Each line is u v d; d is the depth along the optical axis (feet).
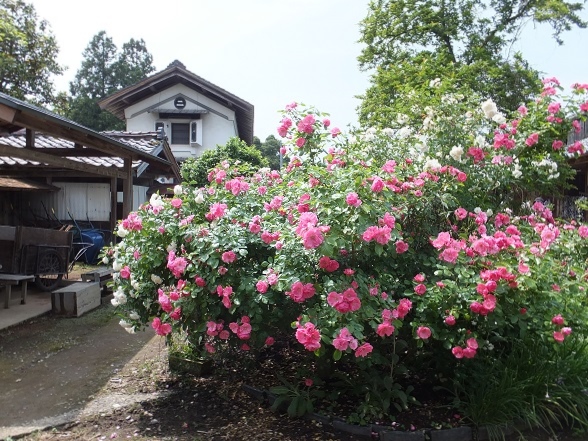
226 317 11.11
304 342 8.27
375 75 50.96
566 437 9.62
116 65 121.49
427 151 13.10
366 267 10.19
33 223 37.88
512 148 13.01
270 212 11.60
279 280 9.11
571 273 10.83
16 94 58.59
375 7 57.57
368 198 9.55
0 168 33.81
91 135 21.22
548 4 48.83
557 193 15.65
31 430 9.96
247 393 11.83
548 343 10.25
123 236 12.72
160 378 12.95
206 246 10.78
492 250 9.31
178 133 71.20
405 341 10.48
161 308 11.84
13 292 24.67
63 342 16.34
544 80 14.15
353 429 9.78
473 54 51.03
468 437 9.46
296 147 12.55
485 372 10.14
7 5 56.70
